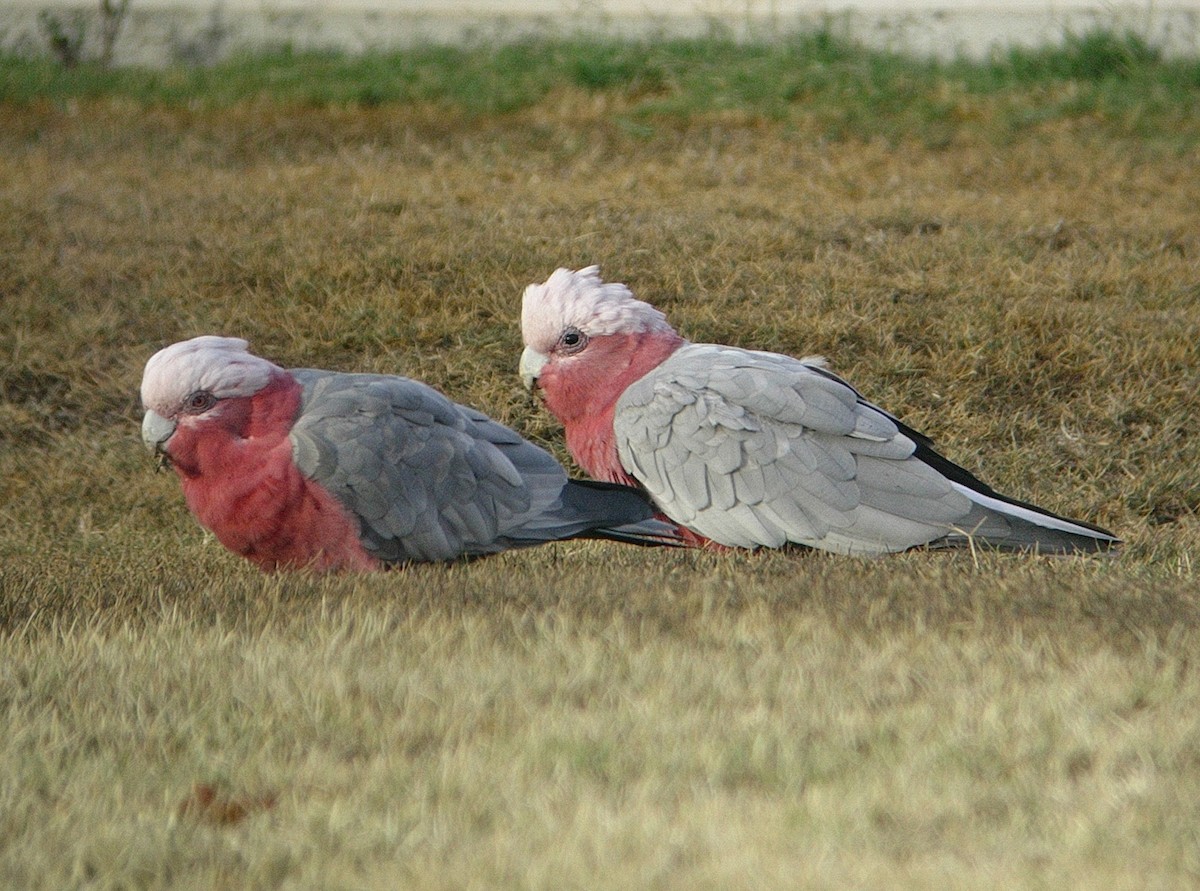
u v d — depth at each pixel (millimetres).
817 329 15195
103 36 26516
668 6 26344
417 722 6379
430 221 18312
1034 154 21344
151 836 5352
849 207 19109
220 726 6383
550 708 6484
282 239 17750
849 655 7191
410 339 15516
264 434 9430
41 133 23375
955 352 14734
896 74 24109
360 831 5383
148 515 13352
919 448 10305
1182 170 20594
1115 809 5379
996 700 6441
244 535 9617
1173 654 7102
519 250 17203
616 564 10000
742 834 5211
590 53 25203
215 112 24250
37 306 16344
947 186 20359
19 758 6055
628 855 5086
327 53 26484
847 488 9867
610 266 16781
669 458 10180
